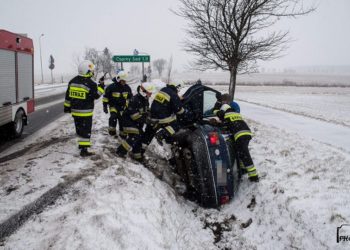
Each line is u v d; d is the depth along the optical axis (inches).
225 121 249.8
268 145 347.3
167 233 177.0
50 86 1784.0
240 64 552.1
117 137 346.3
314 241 159.5
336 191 201.3
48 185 197.3
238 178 244.5
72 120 538.6
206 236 193.5
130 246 149.2
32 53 449.1
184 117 282.4
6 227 152.5
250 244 181.3
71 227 149.9
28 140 387.5
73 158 252.1
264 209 200.1
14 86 386.6
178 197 238.7
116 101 339.9
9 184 201.5
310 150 325.4
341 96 1560.0
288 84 2576.3
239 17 496.4
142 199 194.7
